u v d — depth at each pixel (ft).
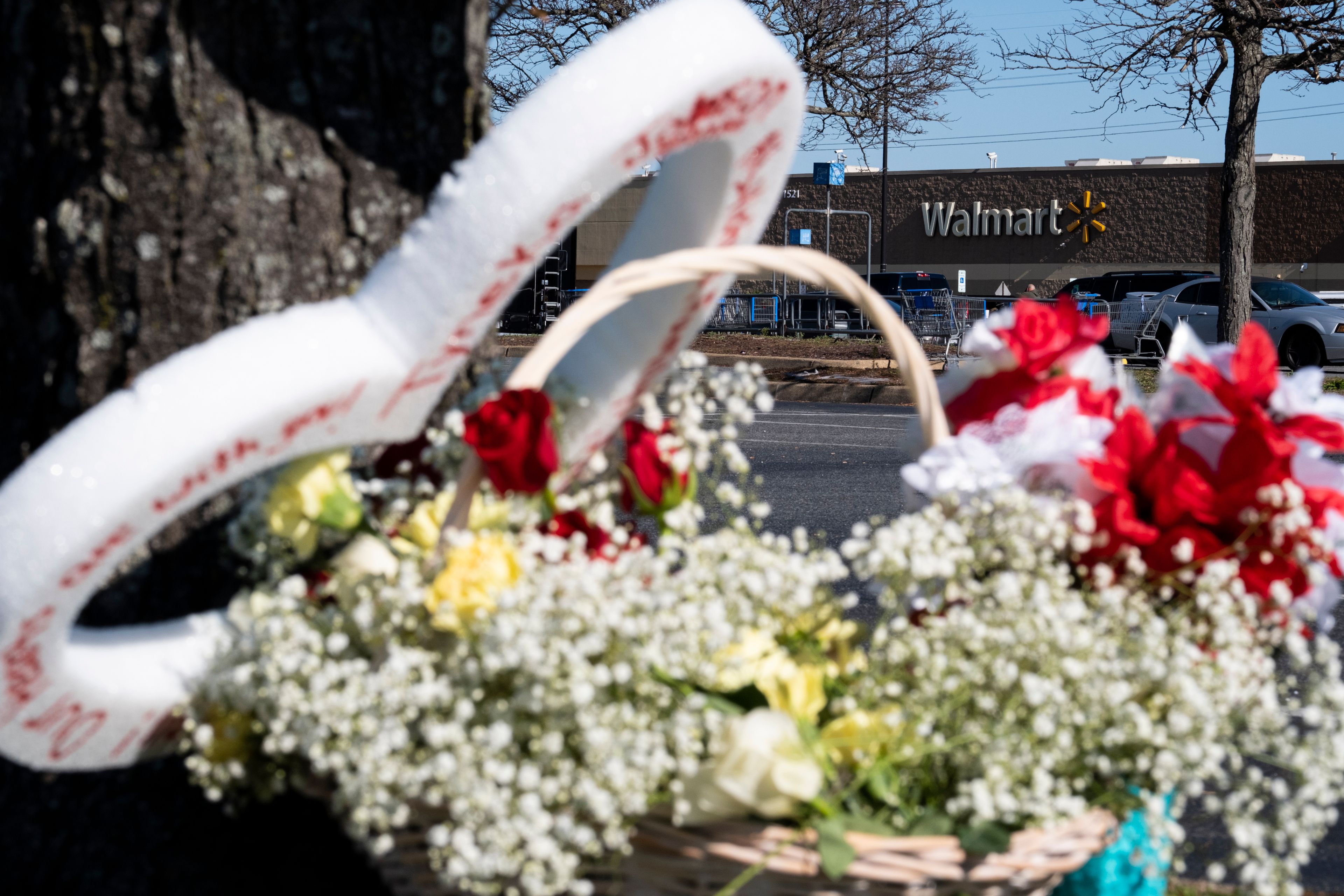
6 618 3.47
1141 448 4.53
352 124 5.29
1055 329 4.73
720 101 4.05
